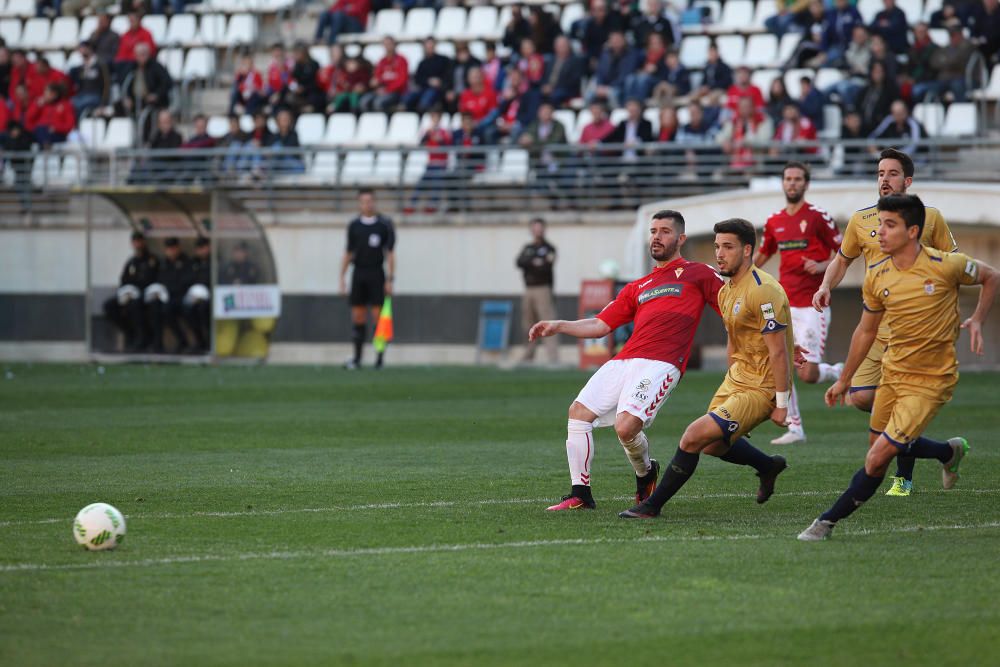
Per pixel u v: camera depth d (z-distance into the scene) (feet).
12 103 289.12
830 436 126.72
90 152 261.03
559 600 58.85
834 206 196.75
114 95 291.17
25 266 263.90
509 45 271.08
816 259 120.26
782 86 237.04
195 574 63.98
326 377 199.93
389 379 195.72
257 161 259.19
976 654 50.85
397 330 249.14
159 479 97.19
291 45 305.73
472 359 245.04
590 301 219.00
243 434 127.44
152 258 238.68
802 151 232.73
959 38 237.25
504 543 71.82
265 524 77.92
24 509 83.51
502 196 244.63
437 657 50.34
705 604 58.08
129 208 235.20
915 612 56.80
